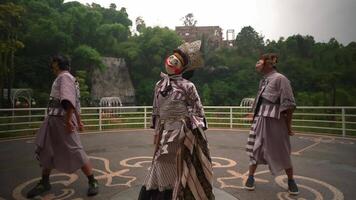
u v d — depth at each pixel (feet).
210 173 9.46
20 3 89.45
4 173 16.19
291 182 13.01
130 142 27.25
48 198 12.26
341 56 151.64
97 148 24.07
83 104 88.17
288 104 12.51
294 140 28.68
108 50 123.44
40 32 89.30
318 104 108.06
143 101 116.67
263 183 14.47
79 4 122.52
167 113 9.58
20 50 89.30
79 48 96.27
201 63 10.11
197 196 9.05
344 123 31.35
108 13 147.95
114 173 16.25
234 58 160.04
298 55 170.81
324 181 14.80
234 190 13.42
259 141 12.99
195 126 9.39
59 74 12.38
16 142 27.84
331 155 21.42
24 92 71.61
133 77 122.01
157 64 121.60
